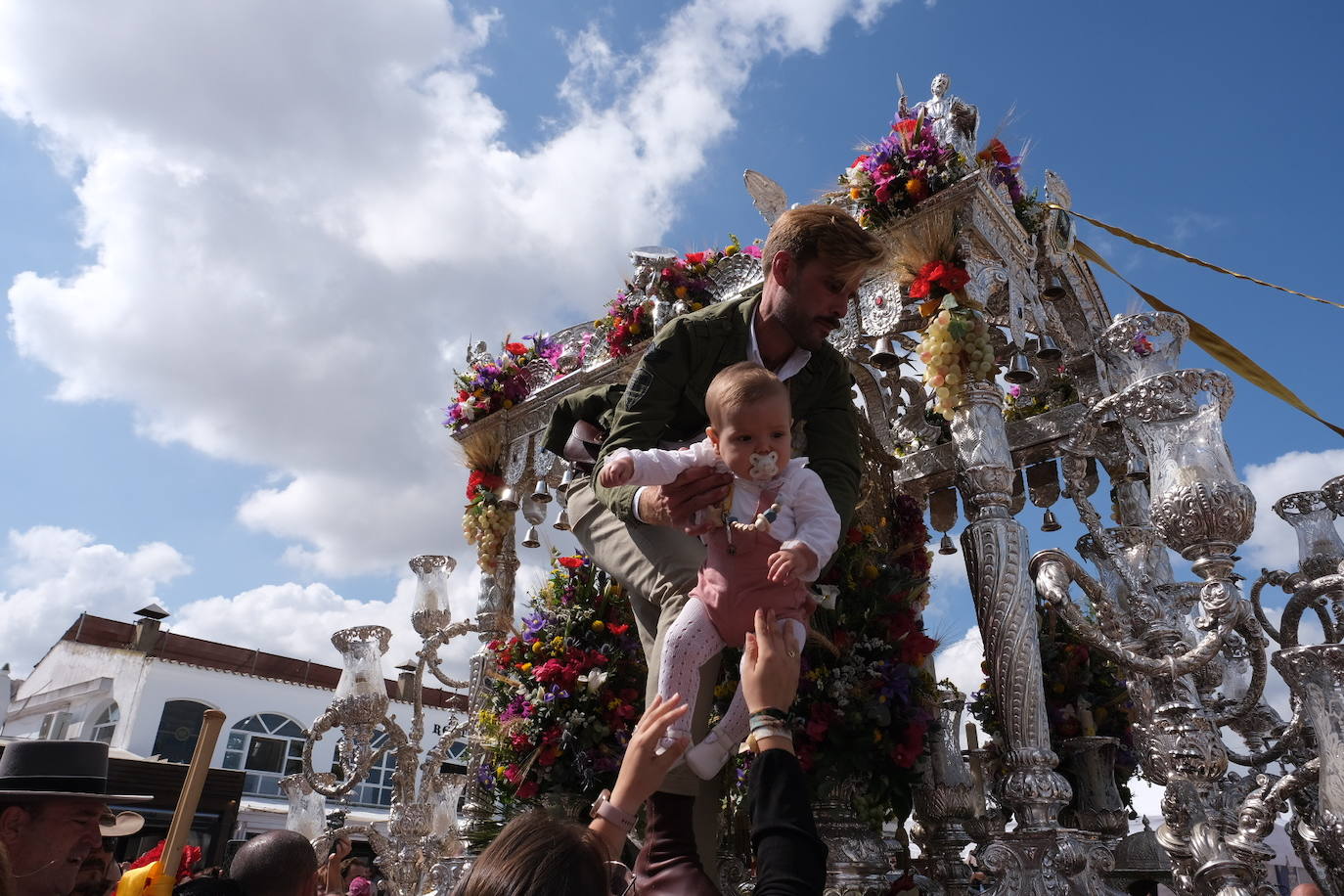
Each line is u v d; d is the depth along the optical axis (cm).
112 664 2258
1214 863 326
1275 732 507
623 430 305
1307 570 466
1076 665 596
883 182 502
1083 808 566
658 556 295
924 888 501
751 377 244
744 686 164
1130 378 366
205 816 1636
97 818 304
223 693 2294
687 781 243
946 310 464
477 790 578
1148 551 610
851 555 441
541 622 524
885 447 641
